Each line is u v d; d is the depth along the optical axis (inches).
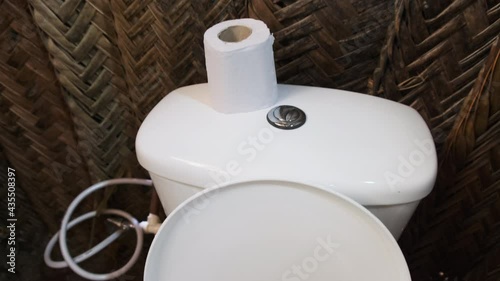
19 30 29.1
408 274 18.0
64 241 32.6
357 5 23.0
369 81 26.8
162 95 30.5
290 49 25.4
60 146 36.1
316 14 23.6
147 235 41.0
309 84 27.2
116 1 26.0
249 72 20.1
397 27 23.2
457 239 30.6
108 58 29.7
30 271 43.4
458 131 25.7
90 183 38.9
